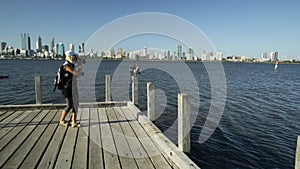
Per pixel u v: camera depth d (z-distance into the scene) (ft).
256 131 29.66
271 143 25.67
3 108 21.31
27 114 20.25
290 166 20.70
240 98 56.13
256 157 22.16
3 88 62.28
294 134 28.91
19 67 170.30
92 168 10.54
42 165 10.71
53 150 12.46
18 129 16.05
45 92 55.88
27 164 10.77
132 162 11.27
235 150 23.52
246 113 39.50
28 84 71.15
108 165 10.89
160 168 10.69
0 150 12.34
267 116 37.78
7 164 10.73
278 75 160.25
